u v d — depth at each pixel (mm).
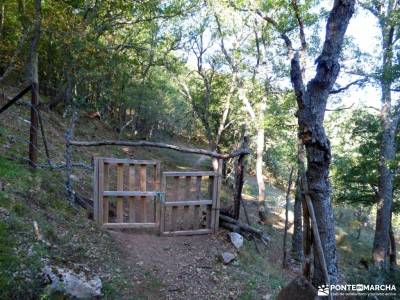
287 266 9352
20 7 10102
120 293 4926
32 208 5816
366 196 14305
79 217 6684
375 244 12328
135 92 18859
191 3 13031
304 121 4305
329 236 4379
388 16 10453
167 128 26719
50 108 14562
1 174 6223
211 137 16922
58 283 4184
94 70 12078
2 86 13227
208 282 6059
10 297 3666
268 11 10234
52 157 9500
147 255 6438
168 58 17484
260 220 14773
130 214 7316
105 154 14078
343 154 14898
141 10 12336
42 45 12305
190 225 7902
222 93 17953
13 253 4293
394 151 12070
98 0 11156
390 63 9891
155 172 7473
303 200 4516
